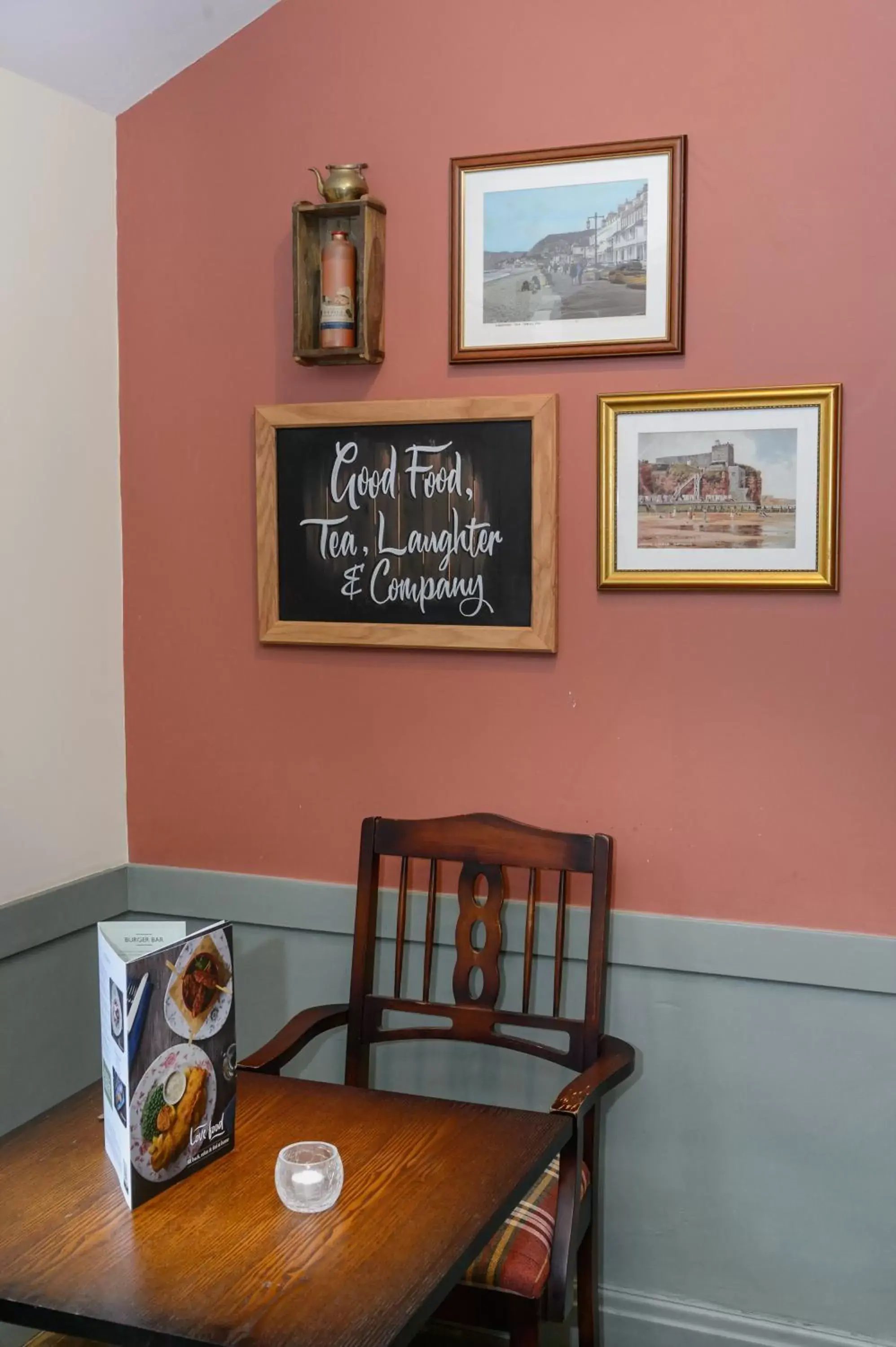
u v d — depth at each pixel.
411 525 2.26
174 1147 1.52
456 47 2.18
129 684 2.49
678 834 2.16
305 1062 2.42
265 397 2.35
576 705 2.20
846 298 2.00
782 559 2.06
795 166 2.01
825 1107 2.11
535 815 2.24
